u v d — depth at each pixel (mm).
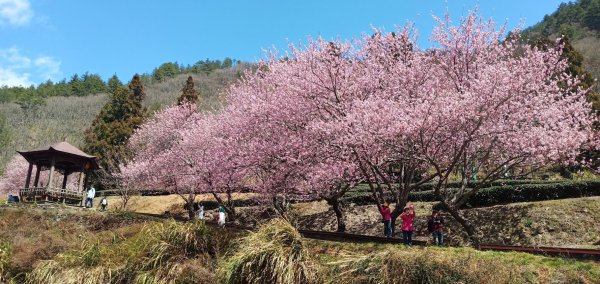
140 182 32750
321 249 11875
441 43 18484
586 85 28969
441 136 16172
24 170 41719
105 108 47062
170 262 11680
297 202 27750
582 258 10758
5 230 19312
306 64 19094
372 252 10742
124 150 39219
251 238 11008
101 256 12969
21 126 85312
